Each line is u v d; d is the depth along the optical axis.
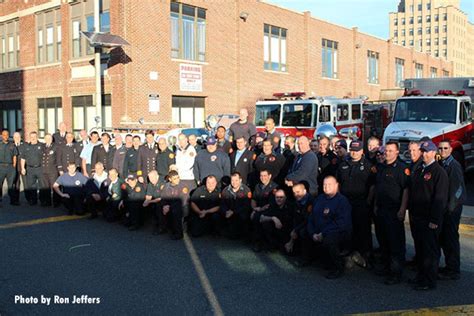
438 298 6.20
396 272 6.77
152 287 6.62
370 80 40.28
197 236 9.47
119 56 21.69
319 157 8.99
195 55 24.66
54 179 12.58
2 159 12.63
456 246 6.86
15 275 7.11
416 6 147.75
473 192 13.70
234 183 9.02
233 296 6.29
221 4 25.92
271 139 10.21
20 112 28.47
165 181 10.10
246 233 9.02
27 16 27.00
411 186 6.63
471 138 14.94
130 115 21.72
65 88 24.89
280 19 29.95
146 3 22.16
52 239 9.20
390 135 13.83
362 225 7.54
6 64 29.02
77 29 24.17
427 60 52.19
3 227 10.16
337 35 35.44
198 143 12.87
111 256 8.09
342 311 5.79
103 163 12.17
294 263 7.75
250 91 27.80
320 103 17.31
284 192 8.48
